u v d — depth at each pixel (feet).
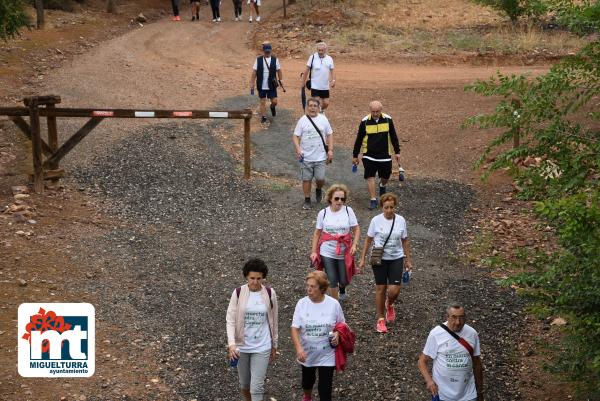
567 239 24.39
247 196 50.19
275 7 118.62
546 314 25.41
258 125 64.54
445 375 24.89
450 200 50.34
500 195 51.13
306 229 45.19
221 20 111.86
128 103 69.31
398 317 35.12
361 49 90.02
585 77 28.14
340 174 55.21
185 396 28.58
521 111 27.30
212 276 38.65
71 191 48.60
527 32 91.91
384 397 29.12
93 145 57.52
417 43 90.94
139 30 102.22
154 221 45.21
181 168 53.98
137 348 31.63
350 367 31.07
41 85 73.31
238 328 25.80
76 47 89.25
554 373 27.07
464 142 60.95
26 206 44.32
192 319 34.30
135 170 52.95
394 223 33.17
